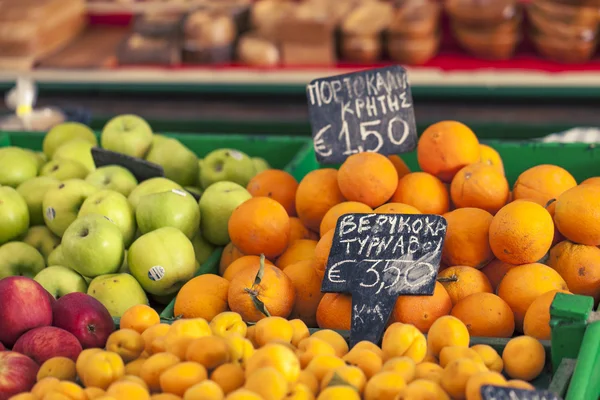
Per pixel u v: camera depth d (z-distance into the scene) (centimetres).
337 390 109
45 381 113
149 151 231
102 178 207
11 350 135
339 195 186
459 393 114
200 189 227
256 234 175
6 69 429
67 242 174
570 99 420
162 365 117
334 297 154
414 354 126
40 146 279
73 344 132
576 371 118
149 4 472
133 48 428
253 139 259
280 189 202
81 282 177
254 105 448
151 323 141
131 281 174
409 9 420
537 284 151
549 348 135
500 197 174
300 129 435
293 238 190
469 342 139
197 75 423
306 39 418
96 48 454
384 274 152
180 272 175
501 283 157
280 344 120
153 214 184
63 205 193
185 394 108
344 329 152
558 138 298
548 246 155
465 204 177
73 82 428
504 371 132
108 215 185
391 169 181
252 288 154
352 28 418
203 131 441
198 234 201
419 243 155
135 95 456
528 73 399
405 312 148
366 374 121
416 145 202
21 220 194
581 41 395
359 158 181
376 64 423
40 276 175
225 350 119
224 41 429
